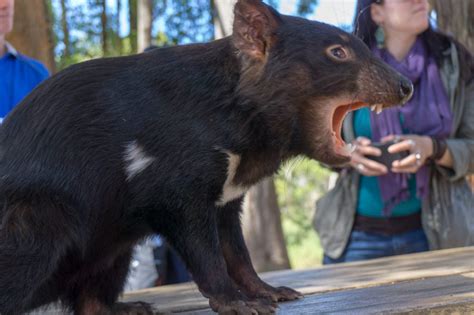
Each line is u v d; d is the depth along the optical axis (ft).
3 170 2.74
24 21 6.02
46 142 2.74
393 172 4.26
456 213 4.32
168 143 2.74
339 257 4.52
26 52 6.05
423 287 3.13
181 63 2.83
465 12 5.78
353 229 4.46
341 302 2.89
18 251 2.61
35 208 2.67
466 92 4.43
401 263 3.92
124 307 3.19
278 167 3.01
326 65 2.88
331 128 2.94
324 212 4.55
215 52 2.85
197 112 2.77
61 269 2.85
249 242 7.97
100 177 2.76
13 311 2.62
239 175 2.88
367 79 2.88
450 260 3.86
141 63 2.85
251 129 2.84
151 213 2.79
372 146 4.18
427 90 4.35
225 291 2.72
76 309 3.16
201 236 2.75
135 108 2.77
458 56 4.38
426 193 4.28
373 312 2.62
